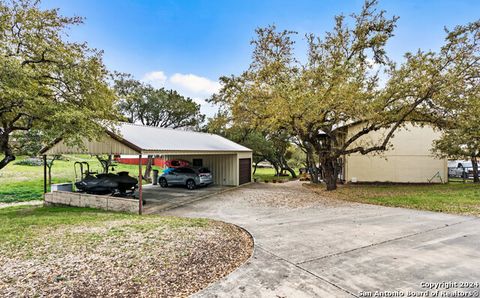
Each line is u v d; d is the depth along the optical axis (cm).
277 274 399
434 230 634
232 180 1766
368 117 1170
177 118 2844
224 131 2430
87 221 755
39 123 936
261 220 788
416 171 1725
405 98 1229
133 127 1289
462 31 1053
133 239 551
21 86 751
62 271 392
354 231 636
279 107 1130
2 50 798
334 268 419
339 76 1162
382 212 861
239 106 1427
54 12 898
